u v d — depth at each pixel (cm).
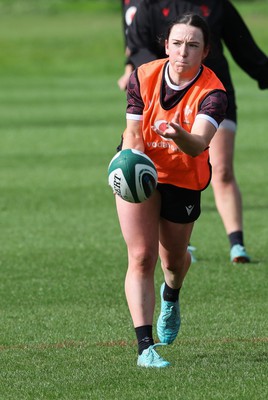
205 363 2266
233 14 3291
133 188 2155
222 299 2994
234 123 3462
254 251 3703
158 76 2231
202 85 2205
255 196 4916
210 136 2164
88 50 15712
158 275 3322
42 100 10262
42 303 2980
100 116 8744
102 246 3822
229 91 3359
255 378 2130
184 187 2259
